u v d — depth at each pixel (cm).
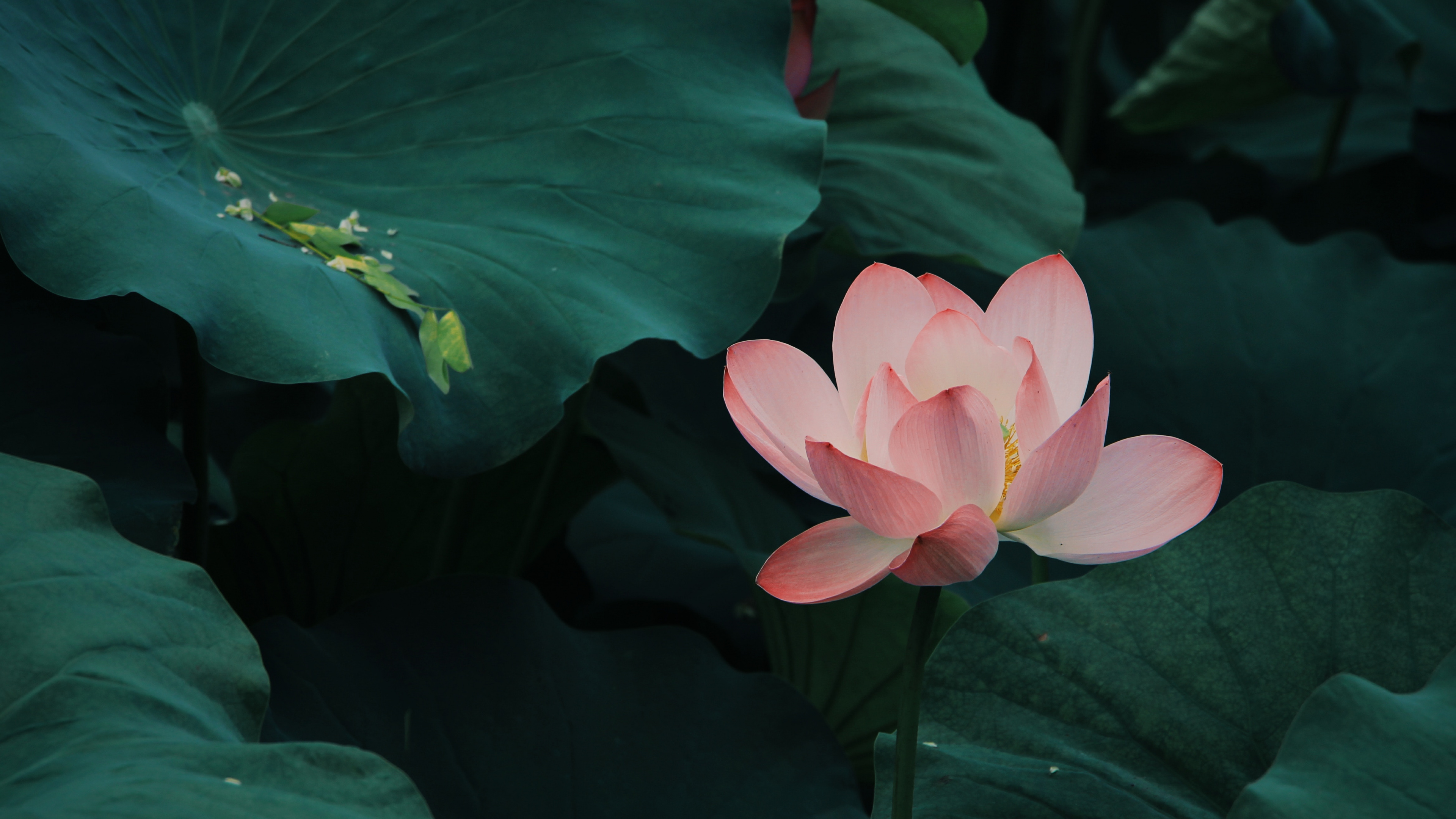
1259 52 488
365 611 242
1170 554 226
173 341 285
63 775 201
